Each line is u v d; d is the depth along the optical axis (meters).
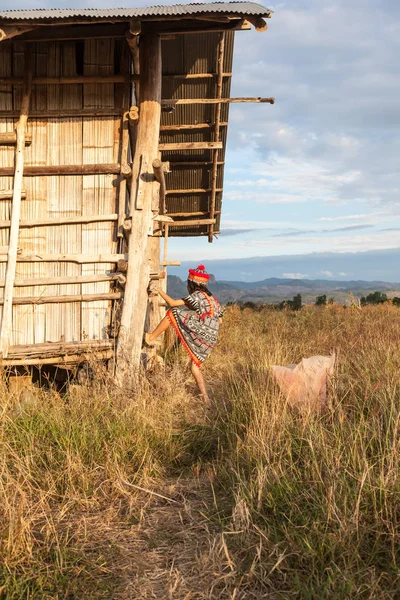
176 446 5.19
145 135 7.07
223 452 4.91
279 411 5.06
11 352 6.80
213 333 6.97
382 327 10.82
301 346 8.87
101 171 7.08
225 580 3.10
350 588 2.88
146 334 7.29
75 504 4.12
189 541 3.63
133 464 4.82
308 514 3.59
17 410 5.41
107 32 6.79
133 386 6.38
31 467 4.46
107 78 7.07
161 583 3.16
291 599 2.94
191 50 9.45
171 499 4.25
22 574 3.18
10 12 6.38
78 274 7.08
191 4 6.81
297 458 4.37
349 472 3.83
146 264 7.00
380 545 3.29
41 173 7.07
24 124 7.02
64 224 7.11
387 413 4.80
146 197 7.02
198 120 10.83
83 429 4.98
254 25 6.23
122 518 3.99
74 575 3.22
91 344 6.91
